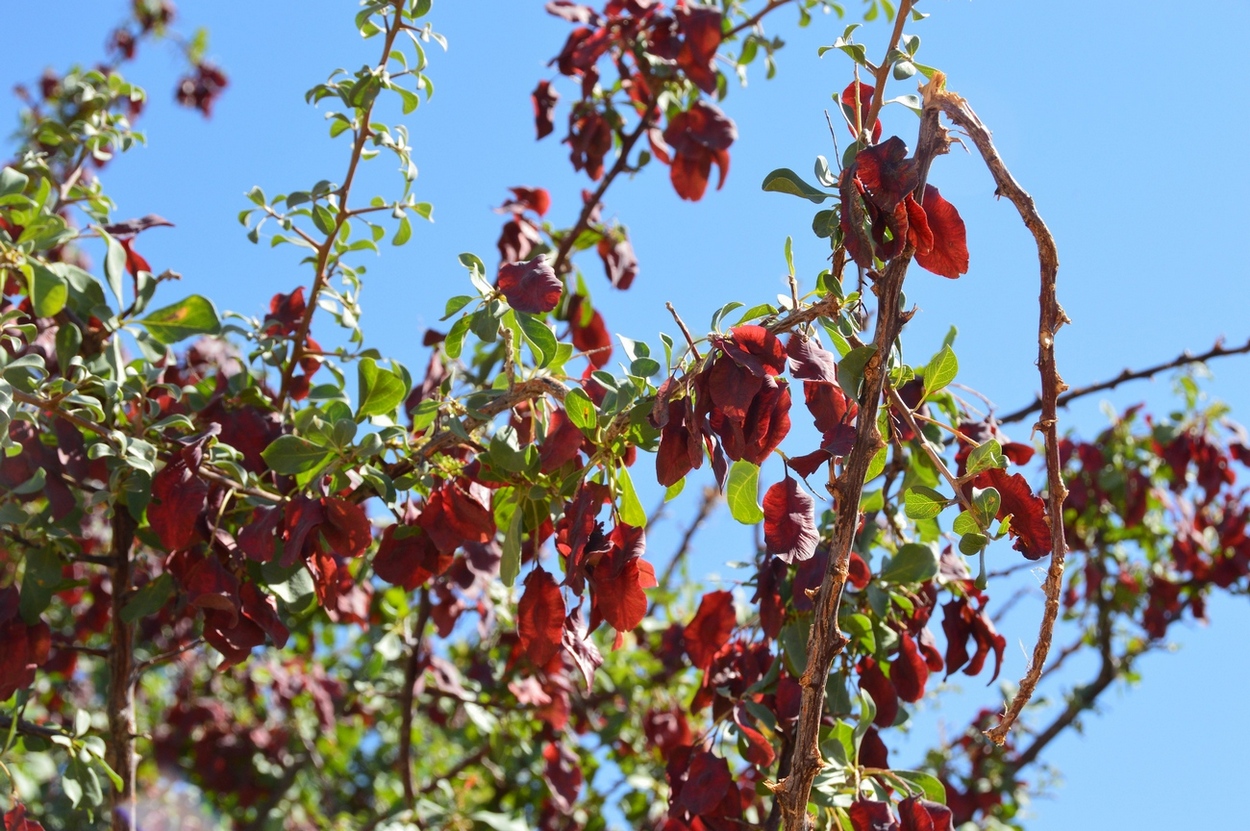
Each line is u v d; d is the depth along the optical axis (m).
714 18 2.28
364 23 1.96
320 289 2.04
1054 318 1.69
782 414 1.71
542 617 1.82
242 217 2.00
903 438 1.81
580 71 2.34
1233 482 2.97
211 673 3.62
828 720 1.95
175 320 2.01
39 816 2.88
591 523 1.77
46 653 1.95
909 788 1.83
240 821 3.59
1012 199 1.69
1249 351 2.51
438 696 2.72
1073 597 3.44
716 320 1.75
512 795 3.00
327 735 3.30
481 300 1.85
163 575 1.99
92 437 1.96
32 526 1.96
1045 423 1.69
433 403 1.88
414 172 2.00
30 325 1.91
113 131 2.19
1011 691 3.50
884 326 1.71
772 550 1.74
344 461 1.88
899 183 1.69
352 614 2.32
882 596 1.95
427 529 1.88
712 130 2.29
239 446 2.00
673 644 2.36
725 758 1.91
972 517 1.72
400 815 2.32
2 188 1.97
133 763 2.05
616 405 1.81
